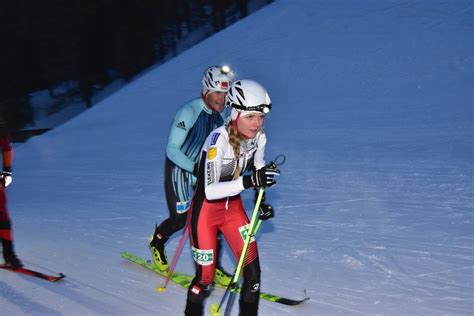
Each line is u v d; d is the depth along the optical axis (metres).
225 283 6.70
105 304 6.39
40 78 50.59
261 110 4.89
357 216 9.23
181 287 6.91
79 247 8.73
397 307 5.86
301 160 13.81
